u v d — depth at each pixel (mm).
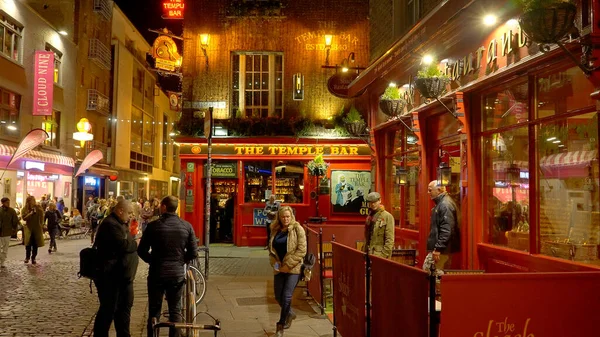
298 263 7285
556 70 6758
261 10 19500
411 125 11234
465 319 3793
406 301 4379
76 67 32406
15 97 25031
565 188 6598
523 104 7602
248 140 19094
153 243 6445
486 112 8727
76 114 32438
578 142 6375
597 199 6031
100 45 35125
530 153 7207
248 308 9133
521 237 7539
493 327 3828
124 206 6488
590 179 6145
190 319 6039
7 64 23922
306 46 19609
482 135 8711
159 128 55719
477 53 8273
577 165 6359
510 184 7945
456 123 9680
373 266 5258
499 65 7609
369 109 14242
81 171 28844
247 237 19422
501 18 7438
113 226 6363
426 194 10812
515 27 7145
